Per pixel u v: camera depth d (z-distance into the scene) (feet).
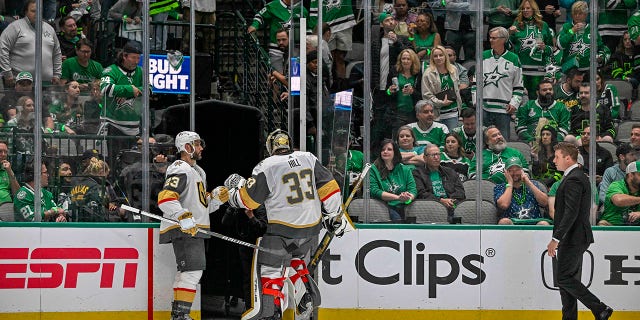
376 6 109.91
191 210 100.94
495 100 111.04
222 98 128.67
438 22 110.32
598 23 112.06
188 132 103.04
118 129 106.42
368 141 109.70
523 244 109.81
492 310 109.29
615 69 112.47
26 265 102.32
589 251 110.52
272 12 120.88
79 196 105.40
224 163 126.00
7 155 103.91
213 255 126.52
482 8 110.83
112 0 106.22
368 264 107.96
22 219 103.81
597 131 112.16
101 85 106.11
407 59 110.11
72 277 103.30
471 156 110.83
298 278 103.71
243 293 121.70
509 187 111.04
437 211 110.11
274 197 100.53
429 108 110.32
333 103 109.50
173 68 108.37
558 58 111.75
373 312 108.06
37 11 104.58
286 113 120.47
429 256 108.58
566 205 104.83
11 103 104.12
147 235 104.94
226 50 134.21
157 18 108.27
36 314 102.53
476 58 110.93
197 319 105.91
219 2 138.31
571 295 106.73
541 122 111.55
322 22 109.50
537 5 111.34
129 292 104.58
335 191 101.04
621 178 112.16
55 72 105.19
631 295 110.93
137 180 106.63
